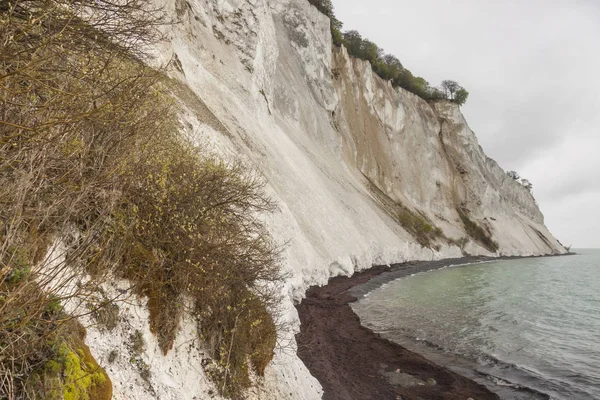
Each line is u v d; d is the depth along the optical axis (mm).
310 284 18812
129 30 3865
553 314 20875
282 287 9742
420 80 77188
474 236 63531
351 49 62250
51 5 3066
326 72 47844
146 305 4121
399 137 61531
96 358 3350
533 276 40406
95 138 3705
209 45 21562
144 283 4109
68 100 3062
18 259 2584
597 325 18625
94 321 3473
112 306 3701
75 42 3254
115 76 3828
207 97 18094
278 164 22391
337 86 52094
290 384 6668
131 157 3992
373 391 9219
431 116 70875
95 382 2945
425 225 50906
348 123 51062
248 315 5551
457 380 10539
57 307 2844
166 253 4438
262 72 26734
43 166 2812
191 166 5254
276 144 25047
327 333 12719
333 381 9055
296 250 17016
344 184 37094
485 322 17688
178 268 4449
